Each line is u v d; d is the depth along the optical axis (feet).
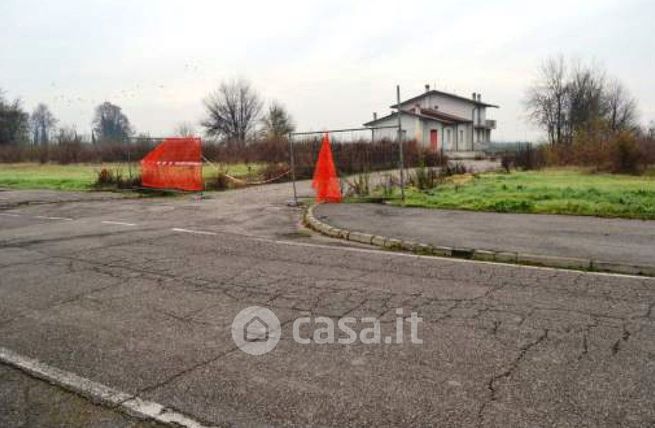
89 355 13.39
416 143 92.84
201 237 30.63
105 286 19.89
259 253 25.71
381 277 20.65
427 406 10.52
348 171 62.64
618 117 187.11
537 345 13.52
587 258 22.50
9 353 13.61
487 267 22.29
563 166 91.15
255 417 10.23
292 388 11.39
